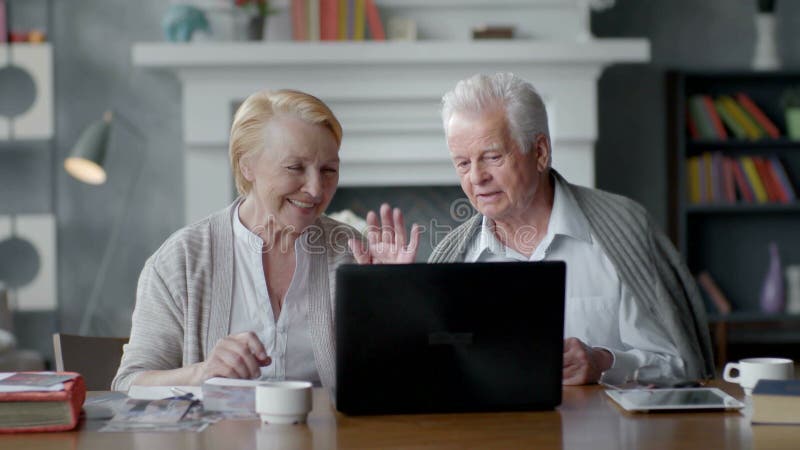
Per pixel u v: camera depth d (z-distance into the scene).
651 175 5.86
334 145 2.15
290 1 5.50
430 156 5.45
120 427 1.69
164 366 2.18
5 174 5.66
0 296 5.10
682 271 2.51
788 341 5.62
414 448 1.54
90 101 5.69
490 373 1.80
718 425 1.67
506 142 2.34
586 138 5.41
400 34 5.50
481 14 5.60
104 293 5.70
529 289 1.80
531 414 1.79
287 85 5.39
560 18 5.61
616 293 2.47
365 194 5.61
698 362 2.42
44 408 1.67
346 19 5.45
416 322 1.78
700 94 5.83
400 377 1.79
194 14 5.40
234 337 1.97
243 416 1.78
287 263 2.24
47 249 5.43
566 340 2.09
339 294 1.77
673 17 5.85
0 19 5.43
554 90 5.41
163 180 5.72
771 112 5.84
